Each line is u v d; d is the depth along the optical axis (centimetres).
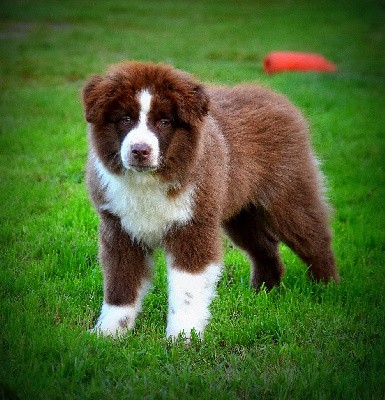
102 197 818
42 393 672
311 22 4038
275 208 953
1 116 1912
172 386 692
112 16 4028
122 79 762
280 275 1038
